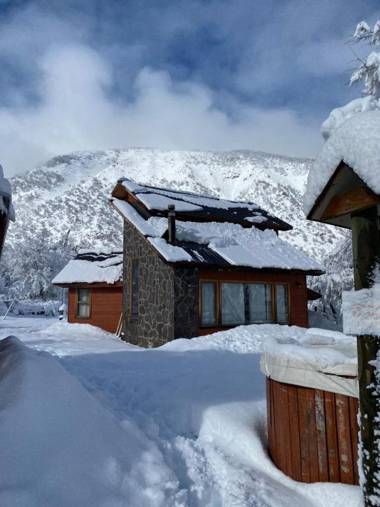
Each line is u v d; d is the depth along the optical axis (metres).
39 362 4.00
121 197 16.50
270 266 14.24
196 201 16.89
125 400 5.40
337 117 3.45
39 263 43.28
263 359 4.14
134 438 3.70
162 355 9.24
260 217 17.59
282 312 15.24
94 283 17.72
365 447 2.58
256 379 6.19
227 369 7.21
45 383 3.65
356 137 2.46
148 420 4.48
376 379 2.53
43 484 2.71
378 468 2.49
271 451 3.96
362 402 2.62
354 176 2.60
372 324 2.48
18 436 2.99
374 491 2.50
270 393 4.01
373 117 2.49
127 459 3.28
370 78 9.59
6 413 3.13
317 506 3.21
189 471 3.48
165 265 13.03
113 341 14.54
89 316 18.25
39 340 14.04
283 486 3.46
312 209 2.89
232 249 14.60
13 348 4.45
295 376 3.56
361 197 2.61
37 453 2.93
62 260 45.06
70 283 18.38
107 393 5.56
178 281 12.74
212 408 4.67
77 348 11.59
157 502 2.91
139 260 14.42
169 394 5.38
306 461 3.48
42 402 3.40
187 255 12.82
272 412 3.94
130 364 7.98
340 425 3.34
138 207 15.58
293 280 15.62
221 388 5.55
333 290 18.38
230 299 13.98
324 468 3.38
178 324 12.54
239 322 14.04
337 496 3.18
